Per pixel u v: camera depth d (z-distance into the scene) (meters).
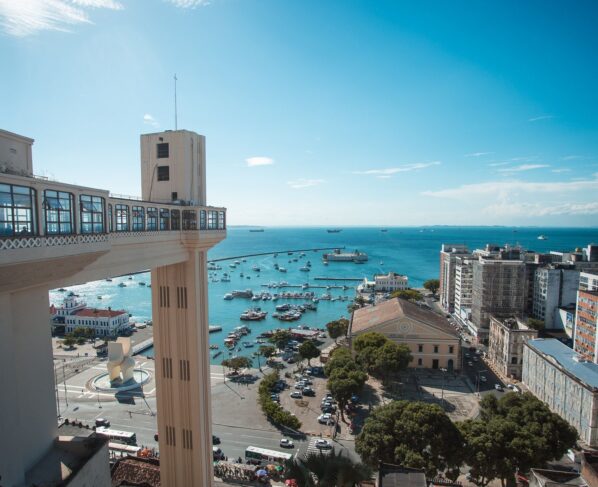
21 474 26.06
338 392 93.75
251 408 103.88
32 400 27.72
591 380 85.44
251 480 71.88
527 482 66.25
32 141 28.86
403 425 62.72
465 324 182.38
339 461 36.84
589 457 52.50
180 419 52.47
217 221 54.44
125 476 60.34
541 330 155.50
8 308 24.91
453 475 63.72
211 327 190.00
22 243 22.31
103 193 30.95
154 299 51.88
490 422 65.50
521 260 182.12
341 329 158.38
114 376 116.81
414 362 130.25
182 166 50.72
